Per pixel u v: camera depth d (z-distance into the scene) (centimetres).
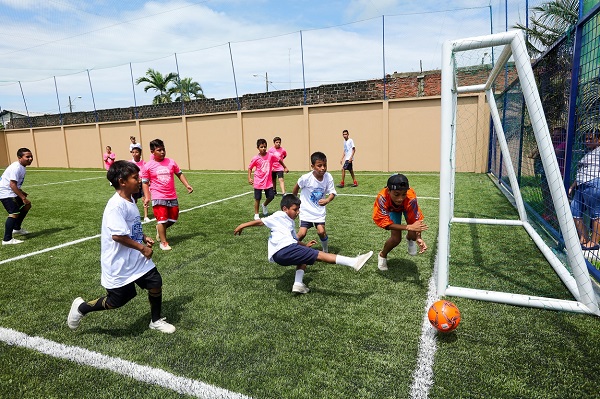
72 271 414
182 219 669
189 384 212
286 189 1023
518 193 543
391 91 1366
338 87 1438
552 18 792
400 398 196
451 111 306
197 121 1722
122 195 254
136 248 247
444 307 247
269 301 319
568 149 401
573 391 198
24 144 2292
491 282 347
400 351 238
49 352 250
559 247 438
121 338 265
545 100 526
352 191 930
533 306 290
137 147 677
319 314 292
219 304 316
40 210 800
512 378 209
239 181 1219
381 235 526
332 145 1444
